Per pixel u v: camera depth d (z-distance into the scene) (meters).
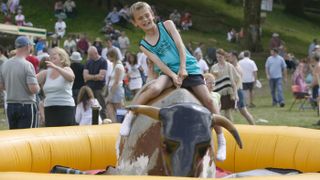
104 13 60.09
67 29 56.06
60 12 58.19
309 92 32.38
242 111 23.78
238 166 14.65
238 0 72.94
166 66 10.94
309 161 13.70
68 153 14.05
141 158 10.52
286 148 14.13
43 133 13.94
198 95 11.02
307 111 32.34
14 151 12.93
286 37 66.62
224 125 9.91
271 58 35.22
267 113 31.48
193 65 11.12
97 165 14.55
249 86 34.31
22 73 15.87
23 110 15.98
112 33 52.50
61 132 14.27
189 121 9.45
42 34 38.69
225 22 65.56
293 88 32.75
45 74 17.03
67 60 16.59
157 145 10.32
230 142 14.73
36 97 17.14
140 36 54.88
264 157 14.37
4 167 12.56
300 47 63.47
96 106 17.19
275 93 35.53
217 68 22.36
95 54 21.67
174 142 9.33
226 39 60.56
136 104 10.60
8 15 55.84
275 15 75.50
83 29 56.12
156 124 10.45
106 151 14.62
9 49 38.38
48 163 13.72
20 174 9.16
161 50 11.05
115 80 21.22
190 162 9.20
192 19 64.62
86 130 14.68
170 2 67.56
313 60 26.31
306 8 83.50
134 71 31.22
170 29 11.11
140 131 10.67
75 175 8.95
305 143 13.92
